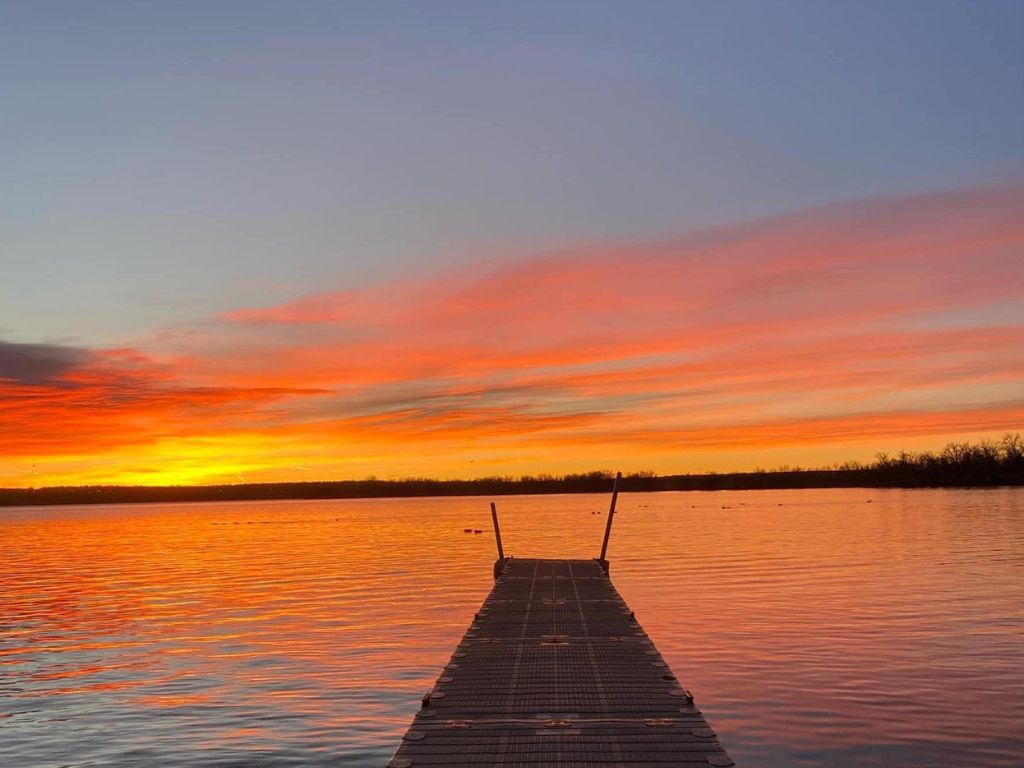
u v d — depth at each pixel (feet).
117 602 127.85
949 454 516.73
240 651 86.89
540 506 485.97
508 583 94.27
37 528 383.24
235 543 254.68
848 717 58.80
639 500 547.90
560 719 42.70
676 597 115.55
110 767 52.65
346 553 206.39
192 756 54.19
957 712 59.41
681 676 70.59
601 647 60.08
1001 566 142.92
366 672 75.92
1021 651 77.51
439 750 38.14
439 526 315.17
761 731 56.18
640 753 37.58
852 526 244.22
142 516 537.65
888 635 85.92
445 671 53.01
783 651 79.61
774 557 166.81
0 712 65.16
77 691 71.46
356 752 54.39
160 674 77.30
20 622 110.11
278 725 60.34
